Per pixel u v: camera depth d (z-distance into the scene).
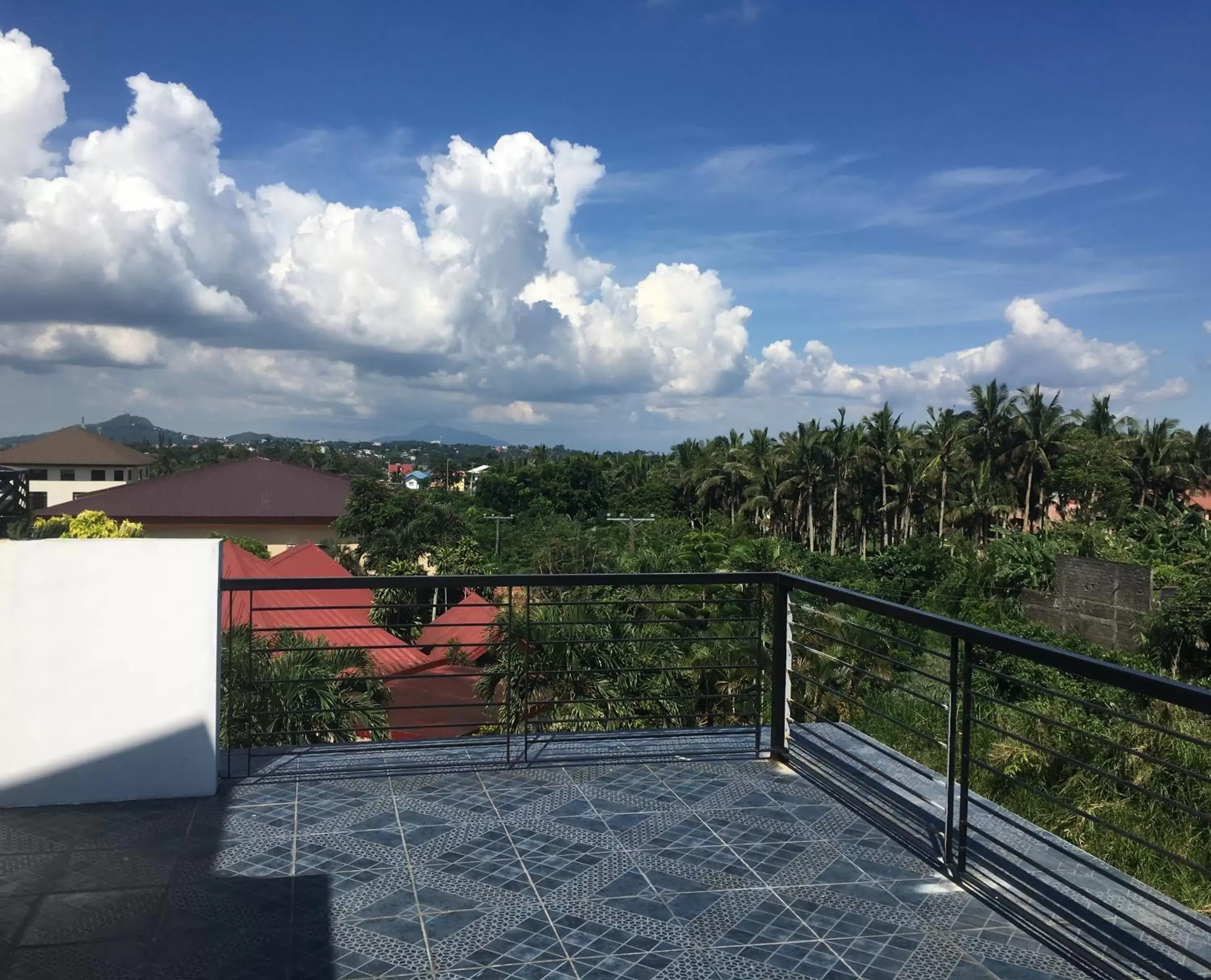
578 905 3.13
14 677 3.93
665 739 5.11
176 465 122.00
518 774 4.50
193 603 4.06
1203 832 8.76
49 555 3.93
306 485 50.06
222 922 2.96
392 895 3.18
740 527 59.38
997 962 2.80
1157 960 2.80
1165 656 23.94
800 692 13.64
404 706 4.86
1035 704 12.60
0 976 2.62
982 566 36.31
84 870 3.34
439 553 46.09
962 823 3.34
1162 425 53.22
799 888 3.29
